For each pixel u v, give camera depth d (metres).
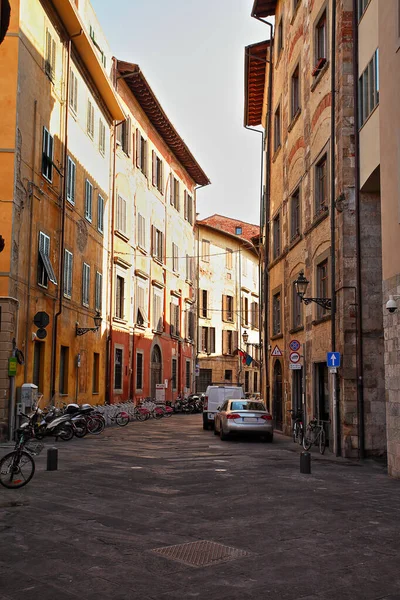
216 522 8.78
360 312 17.42
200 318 54.97
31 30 21.95
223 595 5.79
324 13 20.62
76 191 27.38
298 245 23.84
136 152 37.72
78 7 27.77
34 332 22.22
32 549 7.30
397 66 13.30
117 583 6.12
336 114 18.53
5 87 20.34
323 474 13.80
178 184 47.62
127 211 35.91
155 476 13.11
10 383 19.88
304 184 22.83
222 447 19.91
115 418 30.12
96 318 28.17
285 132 26.77
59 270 24.86
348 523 8.78
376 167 15.99
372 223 17.66
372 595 5.83
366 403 17.27
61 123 25.47
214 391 28.12
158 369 42.47
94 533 8.09
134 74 34.66
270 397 29.84
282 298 26.89
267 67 32.38
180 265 48.09
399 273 13.13
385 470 14.76
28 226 21.69
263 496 10.85
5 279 19.77
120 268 34.44
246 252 64.12
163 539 7.82
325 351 19.53
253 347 64.75
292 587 6.03
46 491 11.12
